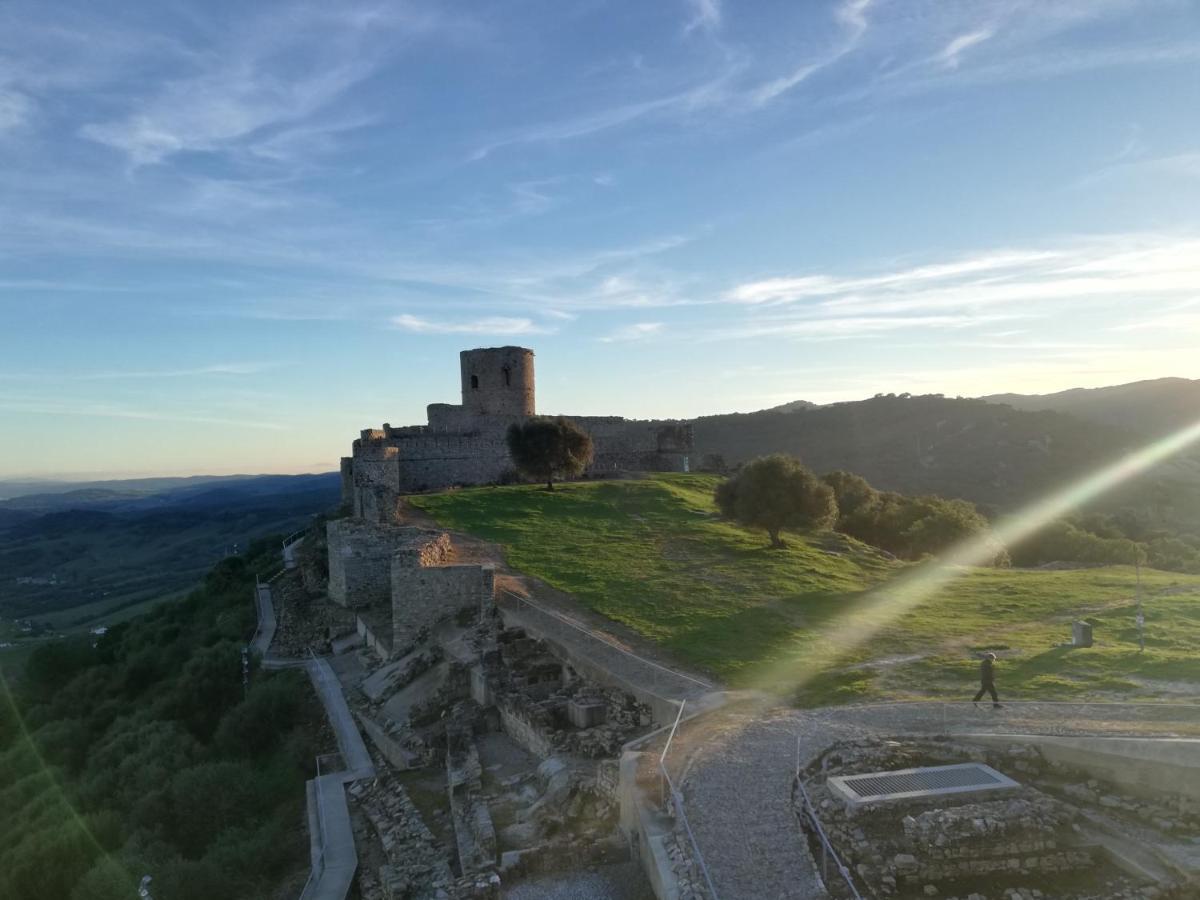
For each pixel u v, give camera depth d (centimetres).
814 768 1780
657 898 1462
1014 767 1727
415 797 2300
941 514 5616
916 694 2292
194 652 4700
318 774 2711
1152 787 1608
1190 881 1333
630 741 2181
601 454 8531
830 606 3553
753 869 1407
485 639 3147
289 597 5278
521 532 5094
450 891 1625
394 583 3697
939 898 1359
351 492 7344
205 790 2755
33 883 2669
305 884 2144
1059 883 1382
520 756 2409
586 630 3106
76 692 5066
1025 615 3341
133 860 2403
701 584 3925
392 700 3125
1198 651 2584
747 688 2436
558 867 1648
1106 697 2142
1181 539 7906
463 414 7512
